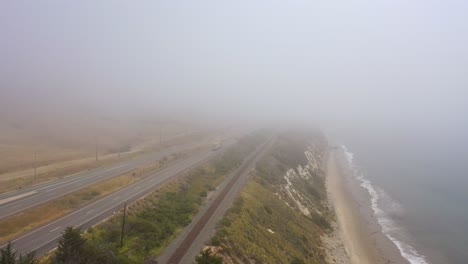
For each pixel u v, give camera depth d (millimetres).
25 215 38875
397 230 63125
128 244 31969
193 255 31422
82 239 26719
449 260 52125
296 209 59281
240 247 35219
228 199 48875
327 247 50375
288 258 38594
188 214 41531
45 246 31234
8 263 22750
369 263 49062
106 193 49312
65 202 44469
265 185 62219
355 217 67688
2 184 53625
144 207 42906
